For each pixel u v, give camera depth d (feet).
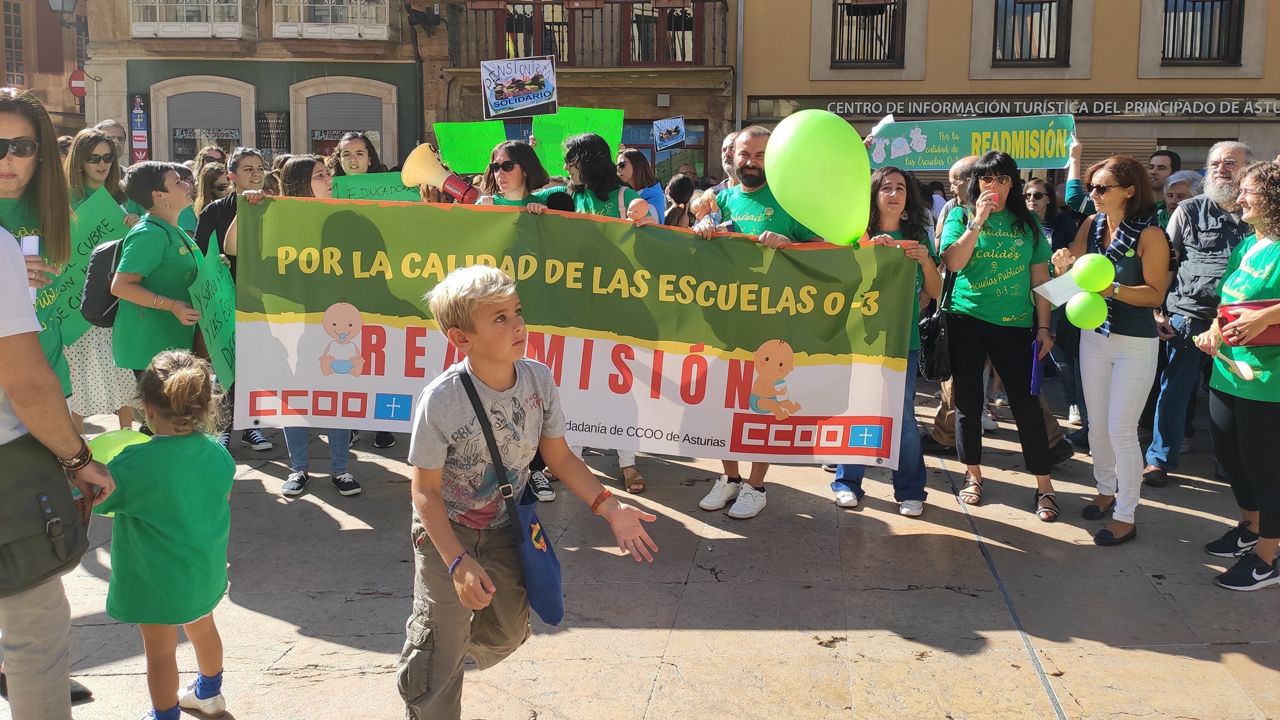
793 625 12.48
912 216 16.53
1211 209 17.93
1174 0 53.98
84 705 10.65
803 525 16.29
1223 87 53.98
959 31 55.47
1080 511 16.88
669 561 14.71
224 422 15.92
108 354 18.83
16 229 10.08
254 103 63.46
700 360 15.72
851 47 56.90
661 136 38.37
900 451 16.63
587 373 15.85
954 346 16.85
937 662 11.48
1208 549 14.78
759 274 15.52
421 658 8.52
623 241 15.67
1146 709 10.39
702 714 10.39
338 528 16.30
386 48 62.13
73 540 8.23
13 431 8.00
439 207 15.81
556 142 29.43
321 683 11.10
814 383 15.61
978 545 15.26
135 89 63.62
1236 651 11.69
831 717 10.32
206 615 10.03
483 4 59.00
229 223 19.19
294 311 16.02
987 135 27.30
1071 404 23.72
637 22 58.85
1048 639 12.02
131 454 9.73
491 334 7.93
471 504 8.46
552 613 8.53
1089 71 54.80
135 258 16.31
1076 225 23.08
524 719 10.31
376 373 16.07
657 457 20.77
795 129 14.44
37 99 9.64
